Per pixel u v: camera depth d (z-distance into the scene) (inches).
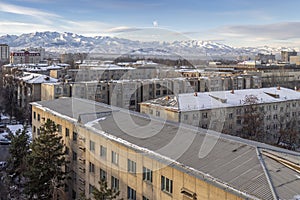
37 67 4212.6
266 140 2089.1
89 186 917.2
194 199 603.2
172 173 649.0
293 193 517.7
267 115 2106.3
